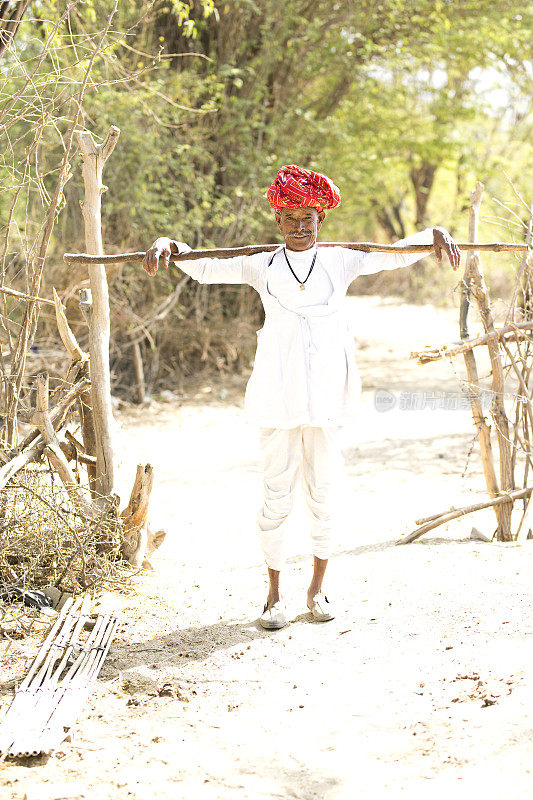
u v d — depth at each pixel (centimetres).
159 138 1035
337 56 1227
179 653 372
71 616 398
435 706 314
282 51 1205
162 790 267
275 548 399
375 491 663
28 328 478
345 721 309
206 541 545
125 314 1030
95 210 459
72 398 474
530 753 275
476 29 1315
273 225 1237
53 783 271
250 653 371
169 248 380
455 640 367
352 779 270
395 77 1443
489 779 264
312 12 1220
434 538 524
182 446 847
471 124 2111
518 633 367
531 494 516
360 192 1605
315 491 400
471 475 700
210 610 421
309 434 394
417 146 1642
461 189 2283
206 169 1198
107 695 334
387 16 1278
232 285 1234
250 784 270
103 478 470
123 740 299
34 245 483
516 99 1997
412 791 262
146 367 1134
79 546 429
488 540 514
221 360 1196
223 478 721
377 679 340
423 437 856
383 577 452
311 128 1251
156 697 333
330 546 404
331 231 1523
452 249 378
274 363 382
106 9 880
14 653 366
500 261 1705
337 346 385
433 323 1909
